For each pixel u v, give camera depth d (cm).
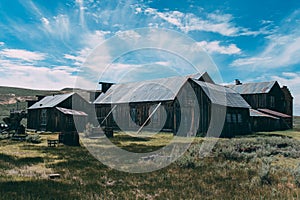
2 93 10181
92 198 769
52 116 3934
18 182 915
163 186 916
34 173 1082
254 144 2045
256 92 4928
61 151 1795
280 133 3631
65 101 3956
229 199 776
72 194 798
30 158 1477
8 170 1126
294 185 911
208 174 1096
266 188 880
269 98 4856
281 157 1570
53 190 831
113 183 955
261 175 974
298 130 4406
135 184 943
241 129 3372
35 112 4303
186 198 785
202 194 825
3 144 2248
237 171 1143
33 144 2261
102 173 1111
